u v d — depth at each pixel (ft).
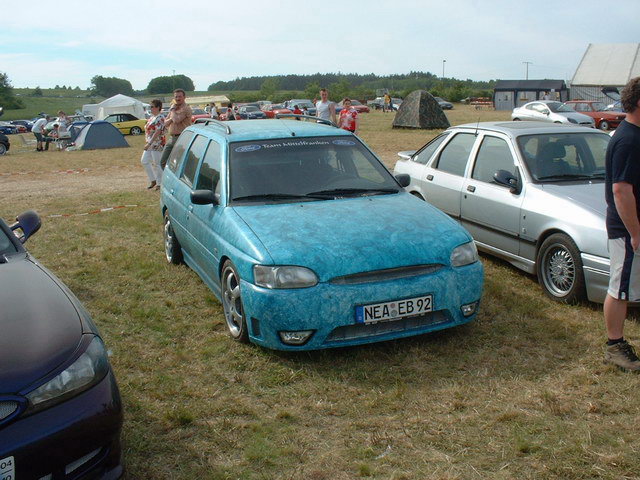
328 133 18.61
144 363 14.10
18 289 10.32
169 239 22.33
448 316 14.24
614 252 12.75
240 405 12.09
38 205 36.32
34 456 8.04
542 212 17.63
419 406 11.83
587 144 20.06
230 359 14.20
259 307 13.46
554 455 10.02
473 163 21.39
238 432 11.16
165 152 31.45
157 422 11.54
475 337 14.98
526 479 9.50
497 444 10.44
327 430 11.14
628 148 12.08
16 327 9.15
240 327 14.78
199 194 16.12
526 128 20.77
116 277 20.90
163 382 13.16
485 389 12.40
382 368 13.44
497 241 19.80
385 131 91.76
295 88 641.81
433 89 298.97
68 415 8.38
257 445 10.69
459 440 10.62
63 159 68.90
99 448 8.80
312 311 13.09
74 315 9.81
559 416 11.28
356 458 10.25
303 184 16.66
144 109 136.46
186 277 20.62
